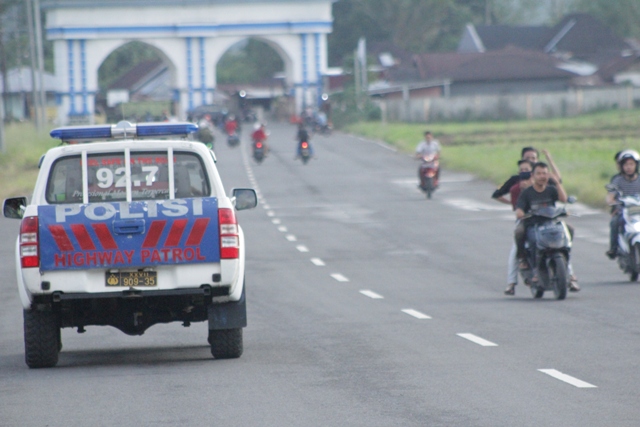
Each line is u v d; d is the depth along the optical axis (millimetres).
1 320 47062
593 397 26922
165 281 32344
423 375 30609
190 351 37562
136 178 33344
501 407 25953
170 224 32219
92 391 29562
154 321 34438
